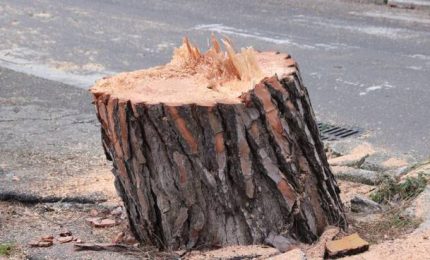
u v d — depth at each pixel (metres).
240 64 7.56
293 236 7.36
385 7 22.66
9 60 16.91
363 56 16.77
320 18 21.03
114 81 7.67
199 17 21.44
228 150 7.00
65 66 16.34
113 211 8.57
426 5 22.20
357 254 7.26
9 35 19.44
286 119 7.21
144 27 20.22
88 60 16.86
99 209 8.70
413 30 19.47
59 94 13.94
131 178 7.28
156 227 7.39
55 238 7.91
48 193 9.00
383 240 7.63
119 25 20.55
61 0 24.42
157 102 6.91
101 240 7.88
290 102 7.21
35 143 11.10
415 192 8.63
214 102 6.91
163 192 7.14
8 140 11.23
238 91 7.26
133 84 7.56
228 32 19.33
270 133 7.08
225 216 7.17
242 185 7.07
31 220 8.45
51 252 7.50
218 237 7.22
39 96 13.79
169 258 7.19
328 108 13.22
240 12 22.03
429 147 11.25
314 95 13.96
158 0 24.20
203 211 7.16
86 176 9.67
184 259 7.10
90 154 10.64
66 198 8.91
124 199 7.61
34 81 14.81
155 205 7.26
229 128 6.93
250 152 7.04
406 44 17.92
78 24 20.77
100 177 9.61
